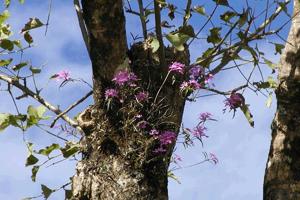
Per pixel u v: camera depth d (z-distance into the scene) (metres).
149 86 3.24
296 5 3.55
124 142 3.18
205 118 3.24
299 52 3.44
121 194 3.11
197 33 3.33
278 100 3.48
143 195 3.13
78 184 3.21
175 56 3.36
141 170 3.16
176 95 3.30
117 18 3.04
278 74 3.49
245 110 3.43
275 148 3.45
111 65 3.14
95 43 3.10
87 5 3.02
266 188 3.44
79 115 3.34
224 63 3.43
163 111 3.24
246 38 3.28
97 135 3.22
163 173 3.22
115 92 3.13
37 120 3.43
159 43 3.21
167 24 3.61
